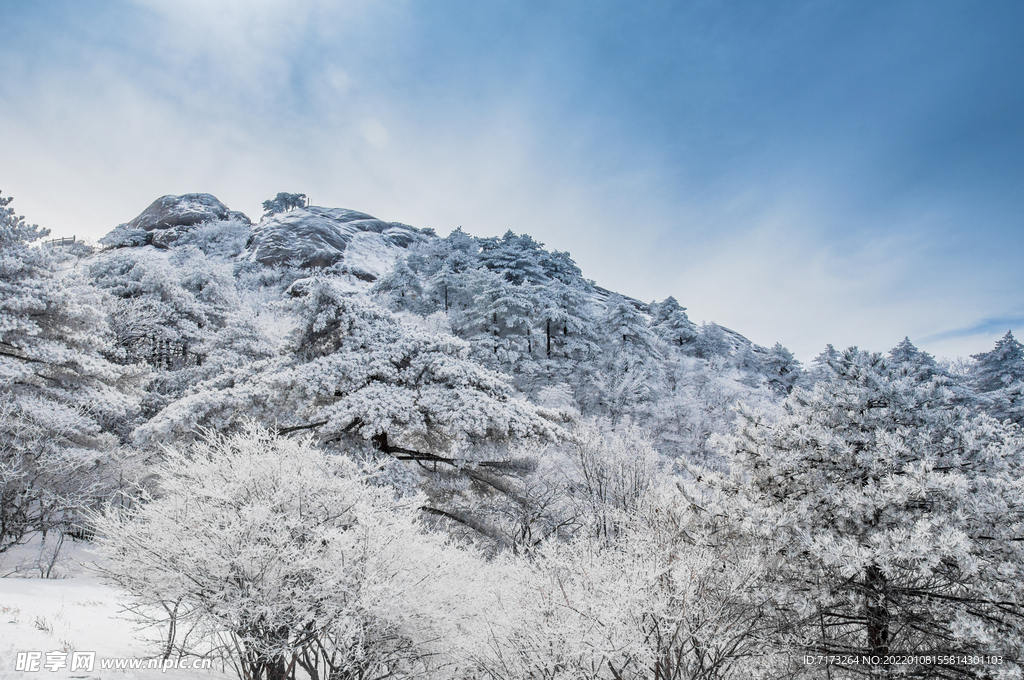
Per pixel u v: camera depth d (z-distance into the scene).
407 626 4.54
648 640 4.26
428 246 63.94
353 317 14.10
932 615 4.86
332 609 4.07
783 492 6.58
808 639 5.11
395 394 12.10
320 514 5.01
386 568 4.54
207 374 21.77
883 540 4.90
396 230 100.00
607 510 9.74
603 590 4.47
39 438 11.15
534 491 13.93
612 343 37.97
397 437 13.60
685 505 6.10
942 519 4.88
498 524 12.87
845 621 5.32
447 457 13.30
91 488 10.65
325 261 69.94
